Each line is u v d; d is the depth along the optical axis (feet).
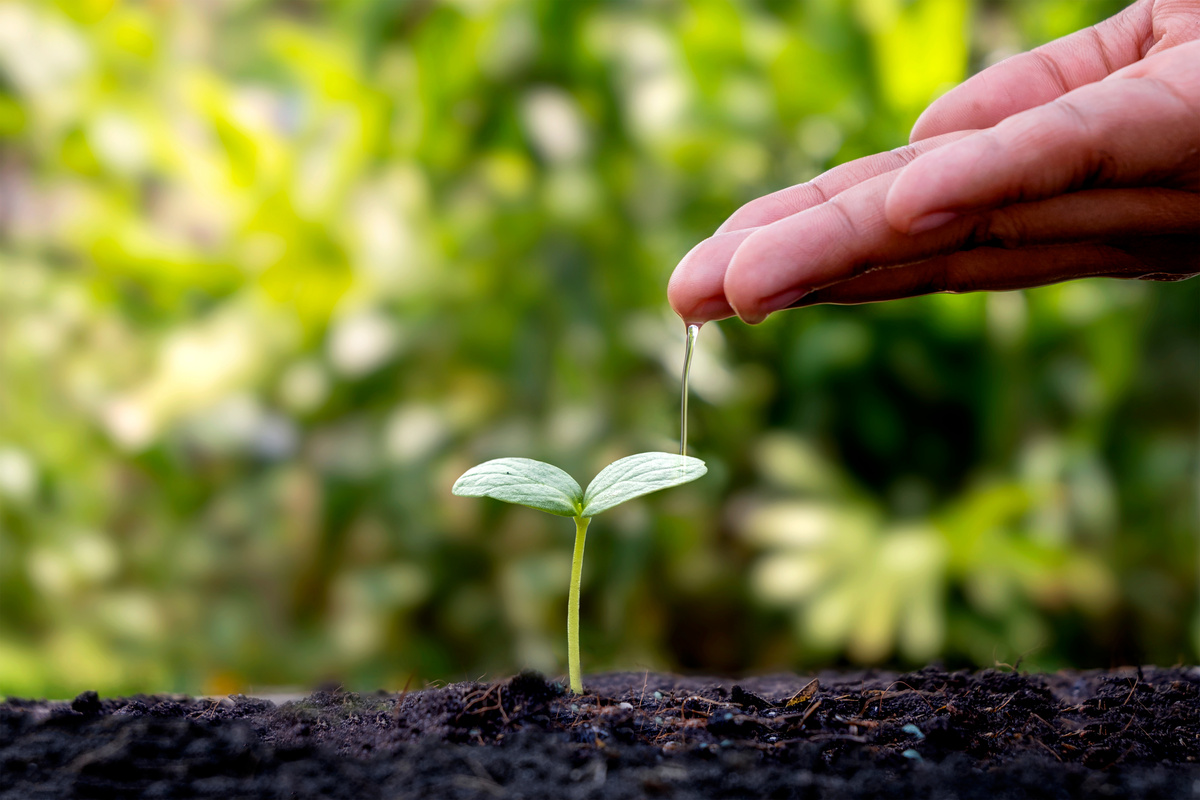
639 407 3.64
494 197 3.76
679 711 1.98
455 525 3.56
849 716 1.99
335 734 1.95
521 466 2.02
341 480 3.63
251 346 3.68
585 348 3.59
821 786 1.84
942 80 3.41
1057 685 2.19
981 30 3.85
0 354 3.75
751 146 3.72
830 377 3.53
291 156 3.77
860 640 3.10
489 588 3.63
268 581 3.74
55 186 4.06
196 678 3.26
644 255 3.67
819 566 3.23
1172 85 1.90
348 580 3.60
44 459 3.65
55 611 3.53
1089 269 2.09
